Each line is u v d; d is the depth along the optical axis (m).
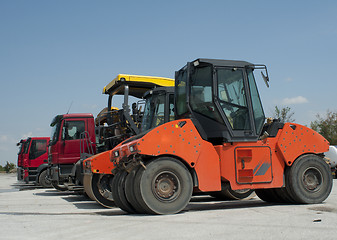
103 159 9.32
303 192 8.11
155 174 6.93
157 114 10.97
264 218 6.11
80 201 11.08
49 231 5.45
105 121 14.35
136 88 13.15
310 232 4.87
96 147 13.51
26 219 6.80
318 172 8.30
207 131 7.74
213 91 7.71
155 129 7.09
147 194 6.83
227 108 7.76
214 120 7.71
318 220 5.73
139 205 7.01
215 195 10.77
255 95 8.09
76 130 13.52
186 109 8.23
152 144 6.98
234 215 6.56
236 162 7.64
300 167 8.13
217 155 7.52
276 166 8.01
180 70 8.74
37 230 5.55
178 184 7.05
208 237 4.71
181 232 5.06
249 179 7.72
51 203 10.43
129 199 7.15
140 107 11.99
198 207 8.34
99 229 5.50
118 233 5.14
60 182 13.25
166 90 10.99
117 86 13.09
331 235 4.68
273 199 8.78
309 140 8.30
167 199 6.96
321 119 38.69
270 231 4.99
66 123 13.48
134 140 7.40
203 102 7.83
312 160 8.27
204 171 7.36
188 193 7.10
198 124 7.52
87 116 13.67
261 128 8.01
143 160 7.26
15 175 39.53
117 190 7.66
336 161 23.33
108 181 9.41
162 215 6.78
